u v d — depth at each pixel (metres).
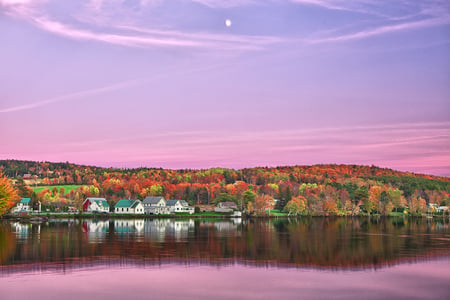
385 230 126.00
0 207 134.50
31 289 43.97
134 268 55.16
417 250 73.62
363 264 59.25
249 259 63.03
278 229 126.25
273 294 43.16
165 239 88.81
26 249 69.75
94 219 179.38
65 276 49.91
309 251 71.75
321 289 45.06
